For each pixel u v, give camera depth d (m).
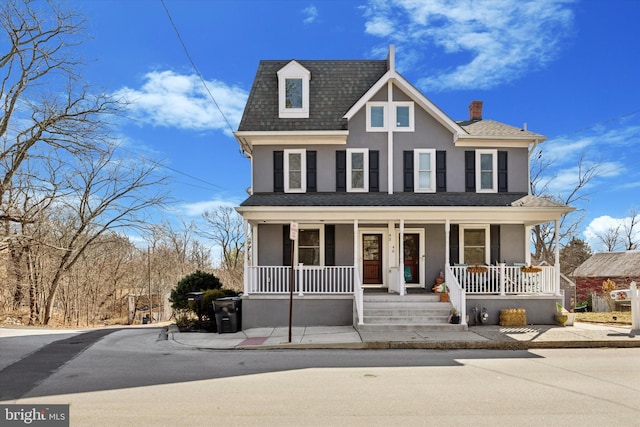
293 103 17.14
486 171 17.09
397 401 6.58
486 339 11.65
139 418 5.79
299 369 8.81
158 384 7.56
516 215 14.91
